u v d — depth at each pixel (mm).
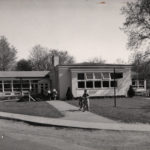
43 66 71562
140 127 9266
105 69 25750
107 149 6512
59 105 18328
